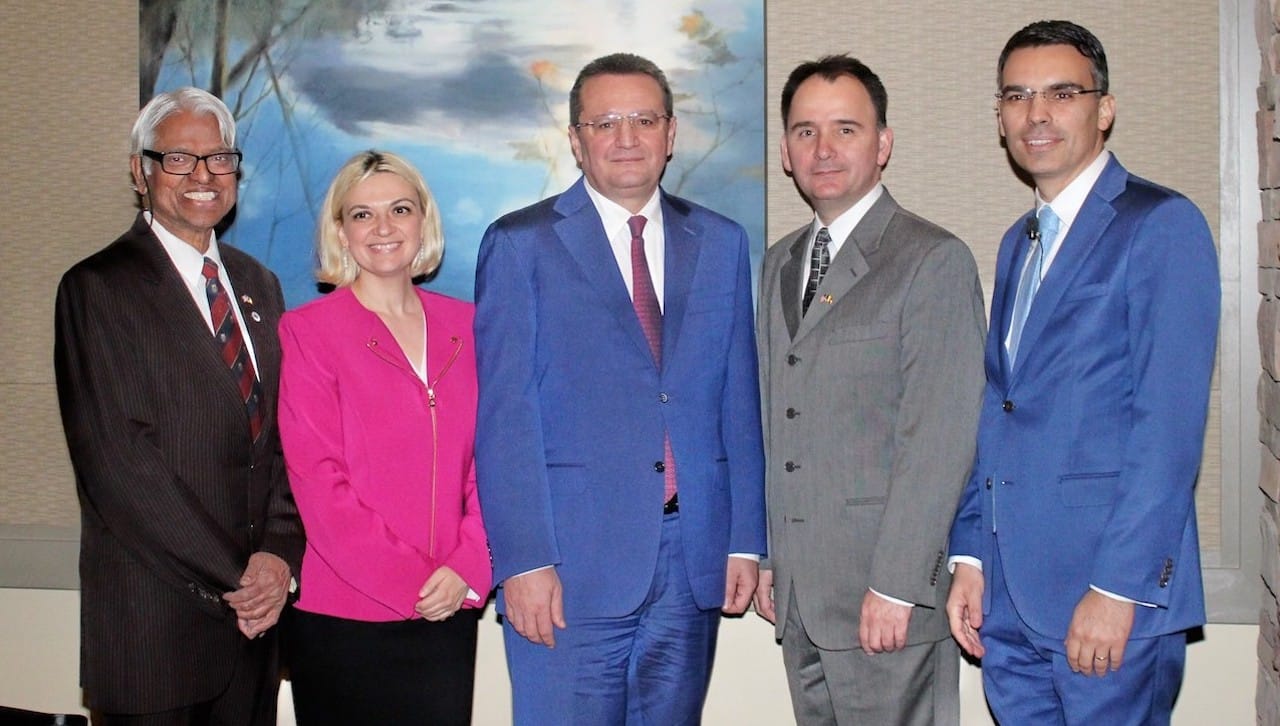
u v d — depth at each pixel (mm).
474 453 2445
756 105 3059
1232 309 3006
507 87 3092
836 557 2455
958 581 2432
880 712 2445
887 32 3061
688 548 2439
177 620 2383
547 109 3084
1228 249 2996
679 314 2463
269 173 3137
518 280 2441
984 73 3047
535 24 3076
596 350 2422
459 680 2441
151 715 2383
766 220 3076
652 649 2484
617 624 2438
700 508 2453
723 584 2496
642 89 2422
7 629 3316
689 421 2449
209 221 2465
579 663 2430
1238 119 2977
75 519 3285
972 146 3059
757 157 3062
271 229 3143
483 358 2441
